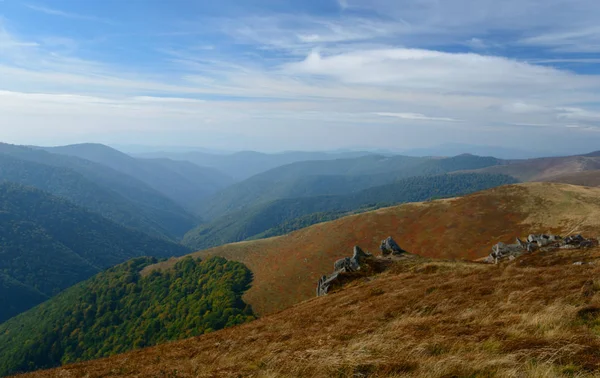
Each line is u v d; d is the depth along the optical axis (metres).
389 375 8.68
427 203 124.06
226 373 11.92
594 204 87.50
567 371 7.73
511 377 7.52
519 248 37.97
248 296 101.38
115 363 20.31
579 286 15.52
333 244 118.31
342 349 11.50
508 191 110.75
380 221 122.44
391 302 20.72
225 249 144.38
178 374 14.05
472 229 99.25
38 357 113.25
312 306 28.64
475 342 10.35
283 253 126.19
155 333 101.75
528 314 12.43
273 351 14.20
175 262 148.38
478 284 20.50
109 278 147.25
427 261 40.84
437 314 16.02
